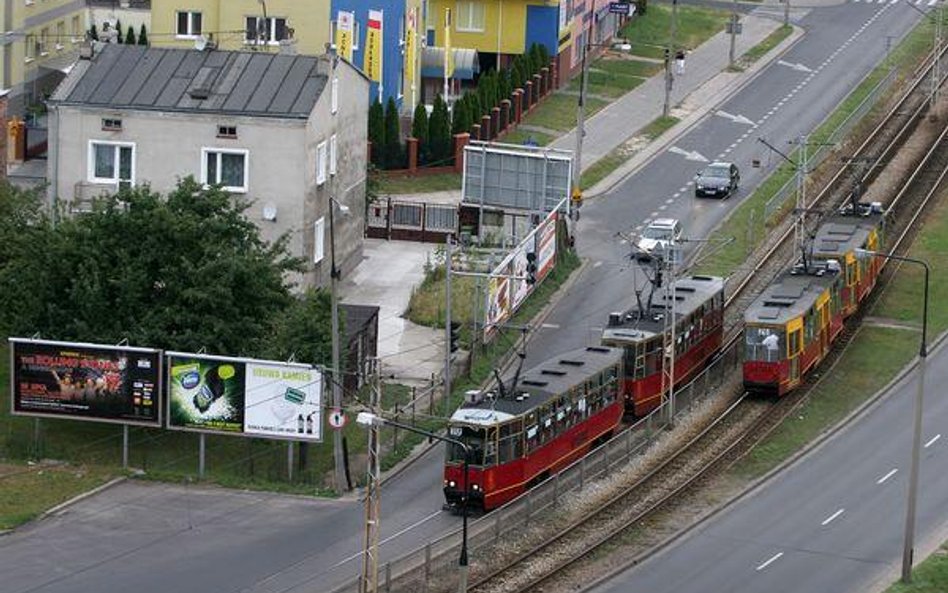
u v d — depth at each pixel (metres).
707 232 164.12
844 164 185.75
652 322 125.62
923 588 96.00
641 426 117.56
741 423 122.50
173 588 93.19
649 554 100.69
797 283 134.38
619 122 198.12
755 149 190.88
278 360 109.62
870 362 134.50
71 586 93.12
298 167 132.62
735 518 106.44
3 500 103.88
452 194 170.75
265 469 110.25
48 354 109.56
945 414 124.69
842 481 112.75
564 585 95.81
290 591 93.19
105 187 134.25
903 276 154.62
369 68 179.62
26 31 186.38
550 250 149.25
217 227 113.56
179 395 108.69
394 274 147.38
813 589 96.44
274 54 137.75
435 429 115.88
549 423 109.38
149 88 134.50
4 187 124.56
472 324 130.50
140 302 112.12
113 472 108.69
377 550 92.50
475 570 96.75
